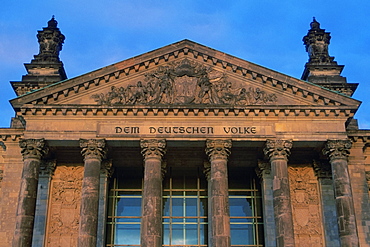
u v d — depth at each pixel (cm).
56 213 5638
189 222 5962
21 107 5309
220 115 5391
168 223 5956
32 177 5112
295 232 5597
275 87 5509
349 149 5472
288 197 5078
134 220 5959
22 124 6059
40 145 5228
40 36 6925
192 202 6075
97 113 5372
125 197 6059
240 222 5959
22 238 4856
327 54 6894
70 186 5759
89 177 5109
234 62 5550
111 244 5797
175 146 5416
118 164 5984
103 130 5316
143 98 5434
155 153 5238
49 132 5291
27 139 5219
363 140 5859
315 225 5638
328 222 5594
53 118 5359
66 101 5412
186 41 5619
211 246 5250
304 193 5766
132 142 5338
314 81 6631
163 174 5775
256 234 5869
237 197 6078
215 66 5606
